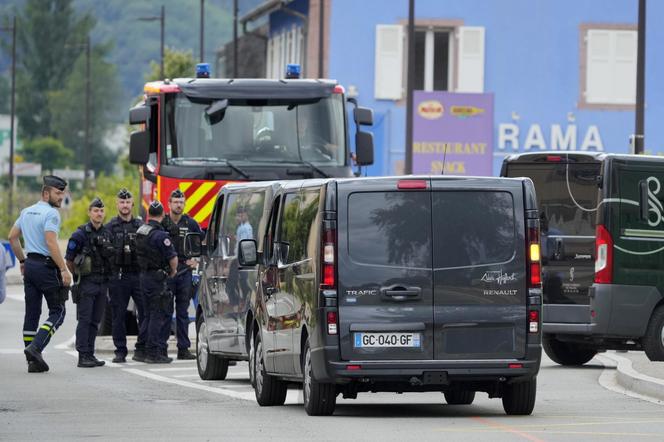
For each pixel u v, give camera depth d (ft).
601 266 159.94
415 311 112.06
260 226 133.28
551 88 446.19
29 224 156.66
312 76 445.37
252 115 190.39
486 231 113.09
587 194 167.12
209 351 148.46
